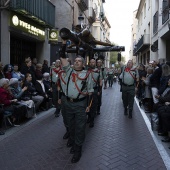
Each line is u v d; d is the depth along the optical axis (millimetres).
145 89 9375
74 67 4859
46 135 6332
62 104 5477
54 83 8266
